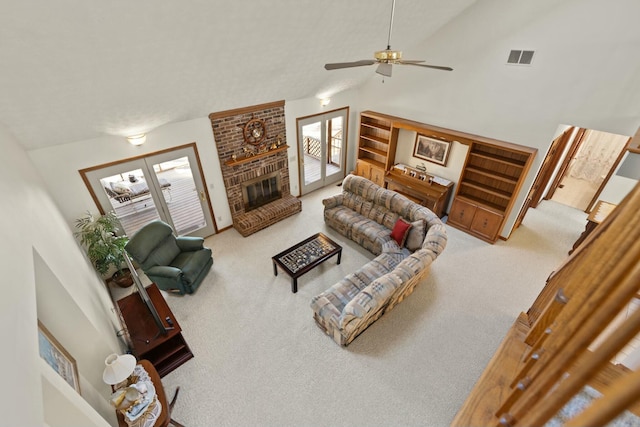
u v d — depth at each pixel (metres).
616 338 0.49
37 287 2.19
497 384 1.81
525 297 4.33
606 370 1.45
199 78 3.68
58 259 2.58
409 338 3.78
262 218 5.80
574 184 7.05
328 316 3.53
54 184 3.88
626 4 3.39
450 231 5.76
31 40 2.16
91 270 3.87
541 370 1.09
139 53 2.79
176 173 6.17
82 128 3.62
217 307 4.23
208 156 5.17
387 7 3.72
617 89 3.71
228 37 3.10
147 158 4.53
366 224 5.32
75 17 2.12
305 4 3.04
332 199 5.81
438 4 4.11
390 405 3.13
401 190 6.40
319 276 4.77
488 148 5.17
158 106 3.87
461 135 5.21
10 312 1.29
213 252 5.31
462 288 4.49
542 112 4.38
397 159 6.67
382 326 3.93
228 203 5.78
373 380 3.34
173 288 4.30
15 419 0.91
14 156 2.86
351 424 2.99
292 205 6.21
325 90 6.02
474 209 5.45
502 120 4.81
